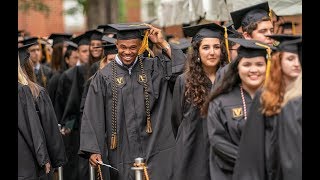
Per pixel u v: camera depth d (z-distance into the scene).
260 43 10.64
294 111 9.30
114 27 13.31
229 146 10.34
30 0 33.16
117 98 13.26
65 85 19.00
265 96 9.60
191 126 11.82
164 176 13.22
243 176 9.77
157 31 13.66
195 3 18.48
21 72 12.96
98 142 13.17
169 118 13.41
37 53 19.45
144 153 13.23
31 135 12.67
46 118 13.29
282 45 9.67
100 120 13.23
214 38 11.84
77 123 18.75
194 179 11.79
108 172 13.27
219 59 11.92
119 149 13.23
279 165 9.51
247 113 10.41
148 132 13.26
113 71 13.39
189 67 11.99
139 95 13.30
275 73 9.64
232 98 10.64
